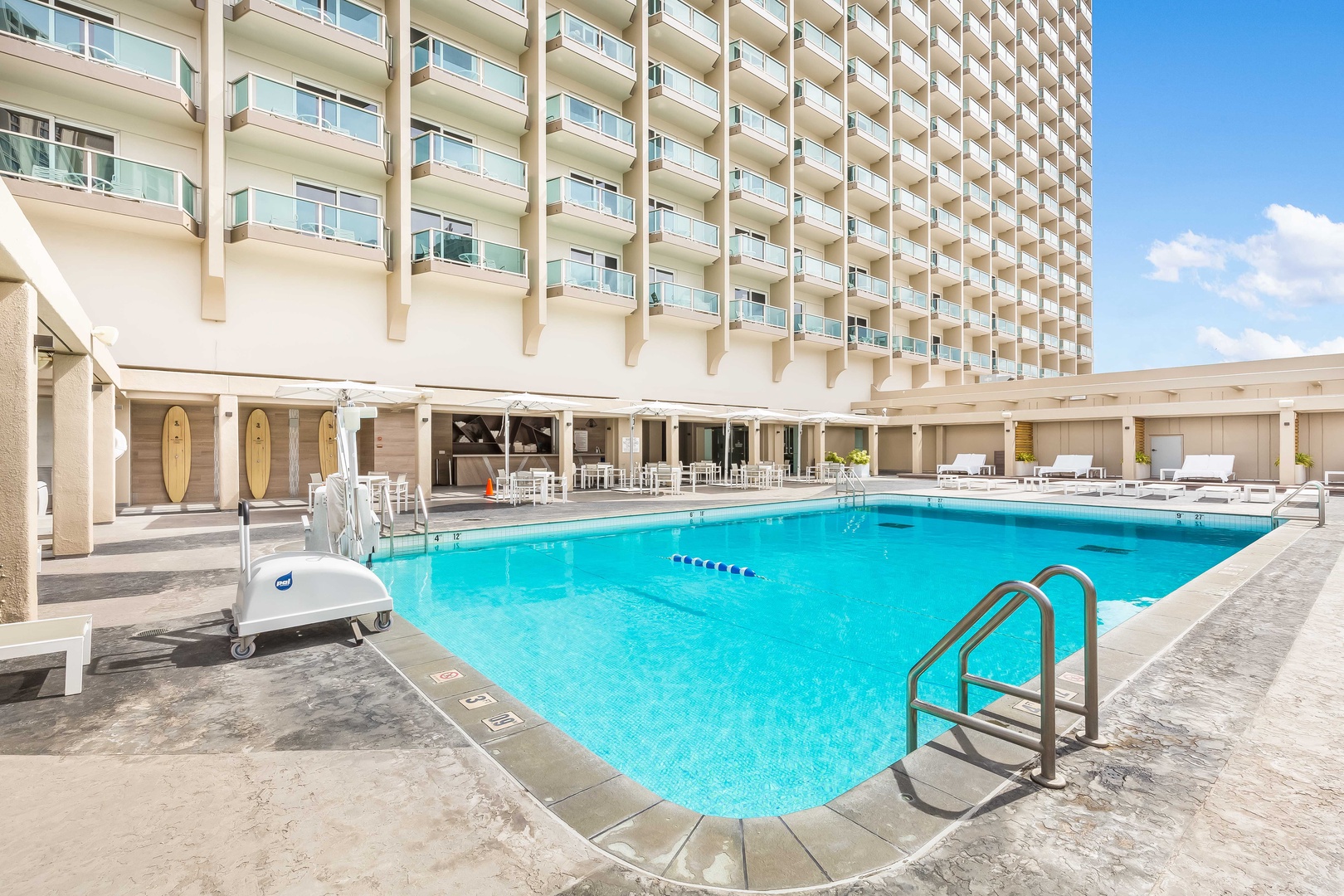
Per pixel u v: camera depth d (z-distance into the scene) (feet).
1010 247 122.52
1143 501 49.26
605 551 33.01
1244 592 18.30
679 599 23.20
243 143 45.03
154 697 11.38
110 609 17.54
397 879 6.34
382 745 9.44
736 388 81.20
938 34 108.68
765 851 6.85
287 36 45.32
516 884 6.28
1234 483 65.62
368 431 55.16
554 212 59.98
